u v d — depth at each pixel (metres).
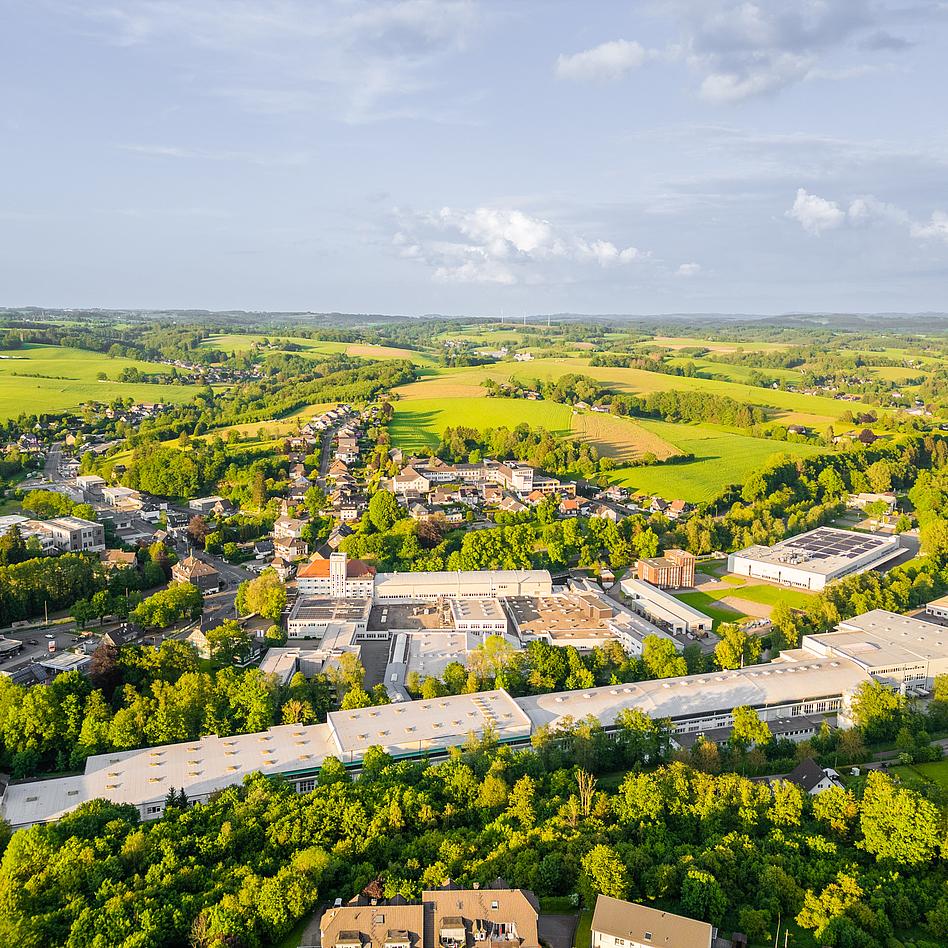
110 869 166.38
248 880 159.38
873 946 149.38
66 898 159.25
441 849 172.00
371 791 193.75
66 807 195.12
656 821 186.00
